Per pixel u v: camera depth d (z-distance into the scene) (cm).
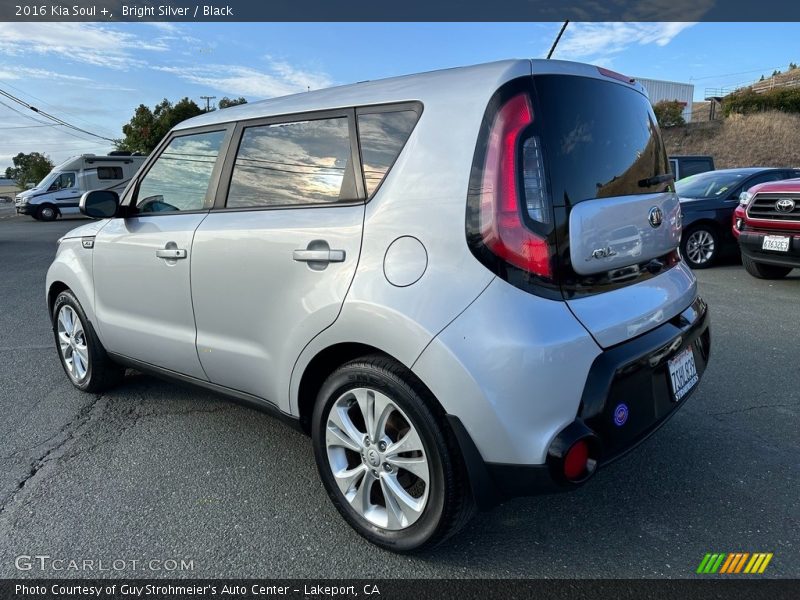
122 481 297
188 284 301
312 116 263
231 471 306
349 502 244
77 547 246
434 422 211
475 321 199
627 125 250
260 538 250
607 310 216
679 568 226
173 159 327
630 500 272
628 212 233
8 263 1095
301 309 246
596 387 206
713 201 885
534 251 200
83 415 379
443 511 215
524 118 205
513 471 201
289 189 268
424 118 225
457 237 207
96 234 366
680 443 322
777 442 321
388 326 214
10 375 456
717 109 4591
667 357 239
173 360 325
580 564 230
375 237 226
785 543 238
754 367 434
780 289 715
